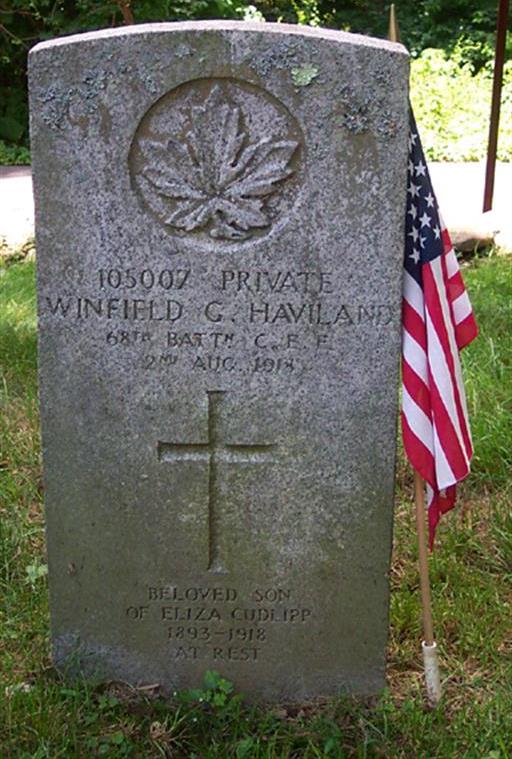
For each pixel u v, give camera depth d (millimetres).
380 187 1470
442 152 5434
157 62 1442
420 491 1577
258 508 1572
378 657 1617
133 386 1540
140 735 1563
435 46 7340
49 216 1493
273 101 1450
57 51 1446
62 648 1641
